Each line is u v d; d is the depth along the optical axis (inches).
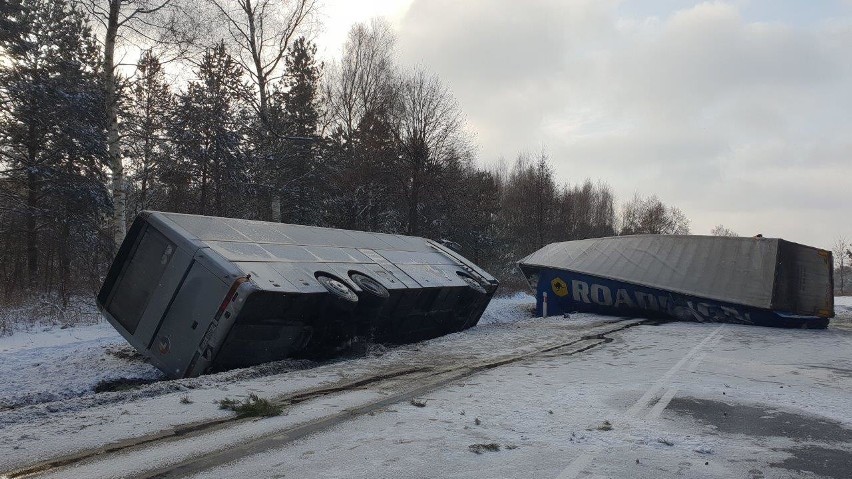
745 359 426.9
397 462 175.5
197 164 935.7
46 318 650.8
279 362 371.6
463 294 603.2
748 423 235.6
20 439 197.2
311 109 1091.3
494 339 530.3
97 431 207.0
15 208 919.7
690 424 231.6
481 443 196.5
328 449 187.6
